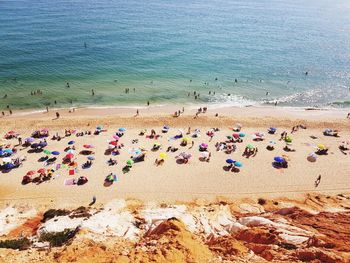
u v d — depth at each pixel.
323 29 132.75
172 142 45.97
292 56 93.81
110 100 60.19
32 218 29.61
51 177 36.81
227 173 39.34
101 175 37.84
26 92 60.94
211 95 65.25
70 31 100.94
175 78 72.25
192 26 120.44
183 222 23.61
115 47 89.25
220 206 30.73
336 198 34.50
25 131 46.72
